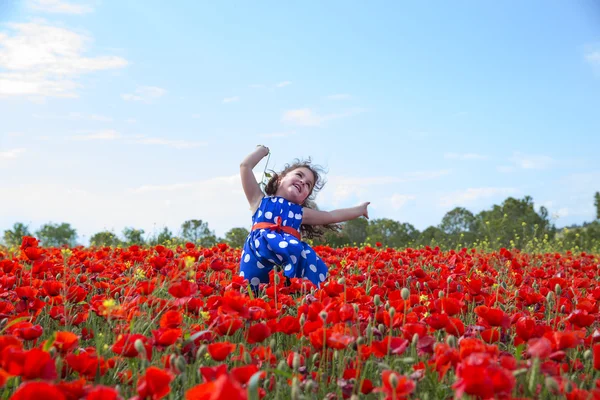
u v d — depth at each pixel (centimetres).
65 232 1989
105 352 266
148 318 304
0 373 173
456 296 343
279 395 233
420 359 264
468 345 204
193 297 312
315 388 218
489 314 265
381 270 524
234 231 1340
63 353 219
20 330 243
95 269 455
